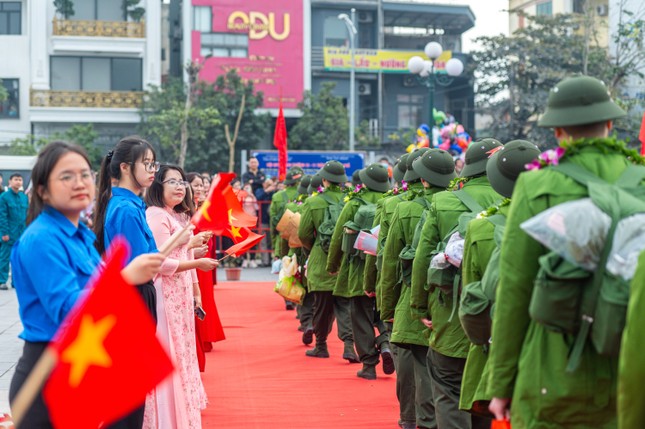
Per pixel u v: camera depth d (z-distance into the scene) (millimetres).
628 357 2775
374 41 44781
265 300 14602
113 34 37812
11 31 37625
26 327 3674
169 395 5520
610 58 32719
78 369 3016
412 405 6527
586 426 3305
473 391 4586
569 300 3180
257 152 24562
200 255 6484
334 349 10344
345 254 8844
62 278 3551
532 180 3428
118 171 5199
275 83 41500
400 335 6043
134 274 3535
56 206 3691
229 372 8922
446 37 48281
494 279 4062
